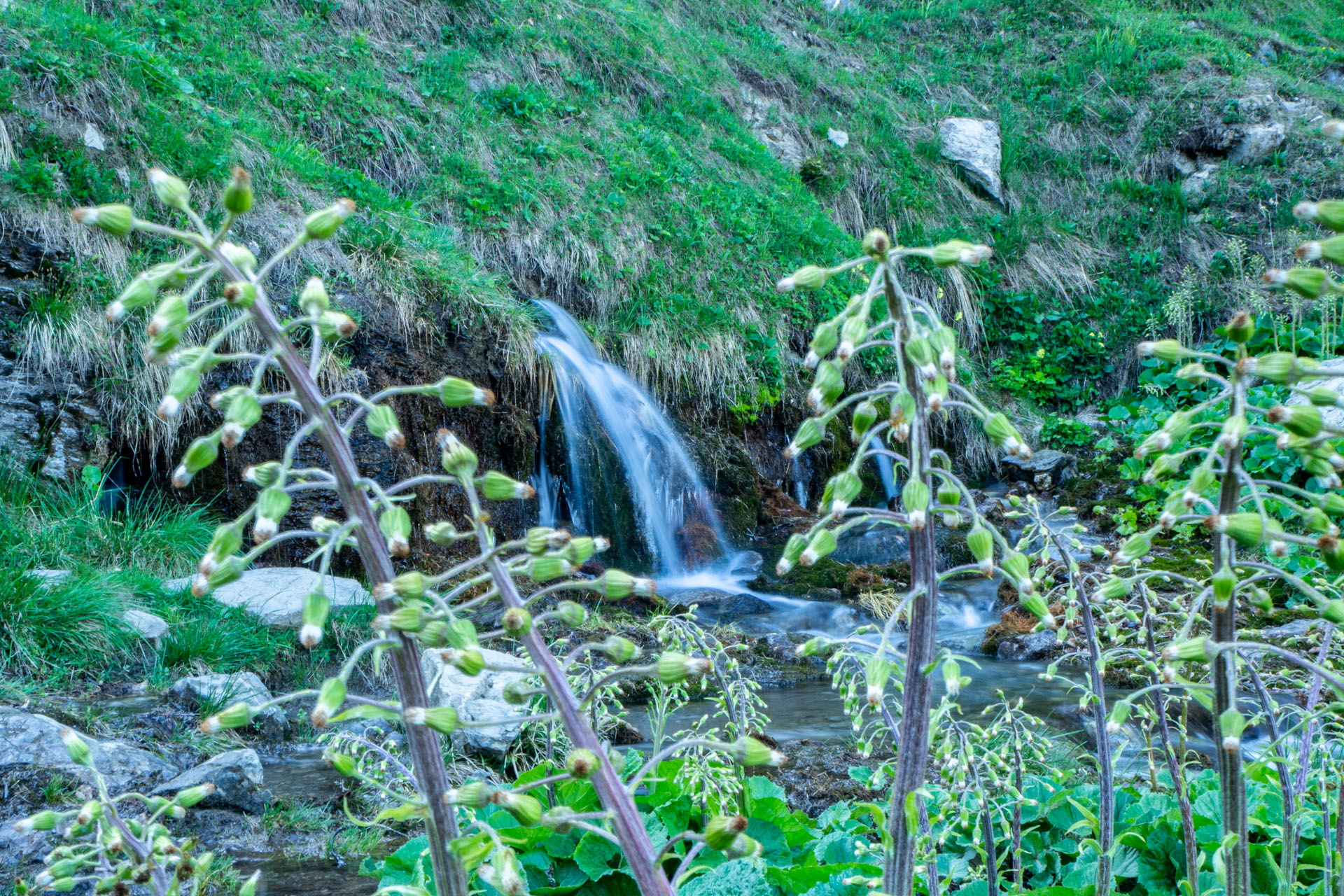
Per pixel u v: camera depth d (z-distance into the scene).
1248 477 1.24
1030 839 2.53
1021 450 1.22
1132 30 15.97
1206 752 4.12
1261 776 1.72
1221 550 1.27
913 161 13.69
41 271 6.53
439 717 1.09
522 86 10.94
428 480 1.20
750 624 6.83
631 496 8.66
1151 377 11.95
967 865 2.37
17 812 3.33
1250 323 1.19
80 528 5.88
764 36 14.68
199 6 9.22
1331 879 1.79
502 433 8.05
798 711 5.17
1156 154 14.52
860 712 1.80
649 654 5.69
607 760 1.16
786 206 11.85
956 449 10.95
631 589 1.14
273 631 5.62
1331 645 2.21
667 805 2.42
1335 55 16.56
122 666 4.85
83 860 1.35
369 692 5.20
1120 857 2.33
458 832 1.23
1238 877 1.34
